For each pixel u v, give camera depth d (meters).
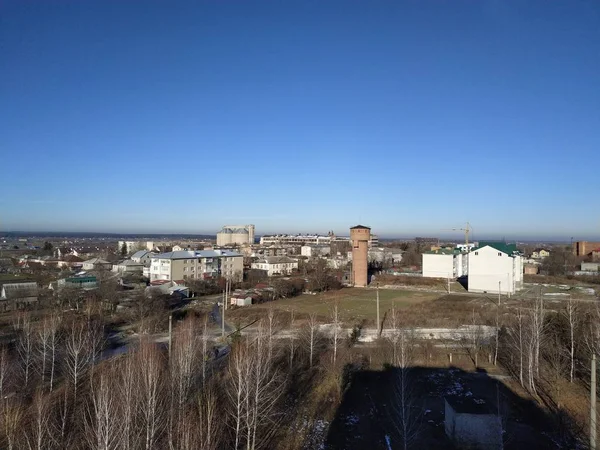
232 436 28.17
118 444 21.92
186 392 31.11
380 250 178.00
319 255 188.88
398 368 41.09
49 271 122.81
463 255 122.81
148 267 111.56
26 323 52.16
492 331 52.22
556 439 28.97
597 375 35.91
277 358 42.59
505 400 34.81
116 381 28.38
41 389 33.72
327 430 30.61
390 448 28.11
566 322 47.44
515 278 95.75
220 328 59.72
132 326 60.47
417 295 88.56
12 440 24.78
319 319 63.66
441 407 34.12
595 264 131.50
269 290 86.81
